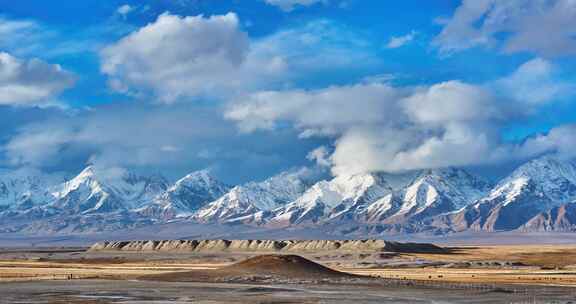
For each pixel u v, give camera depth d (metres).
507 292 145.50
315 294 140.50
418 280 180.50
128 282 172.00
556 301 128.12
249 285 163.12
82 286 158.62
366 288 155.00
